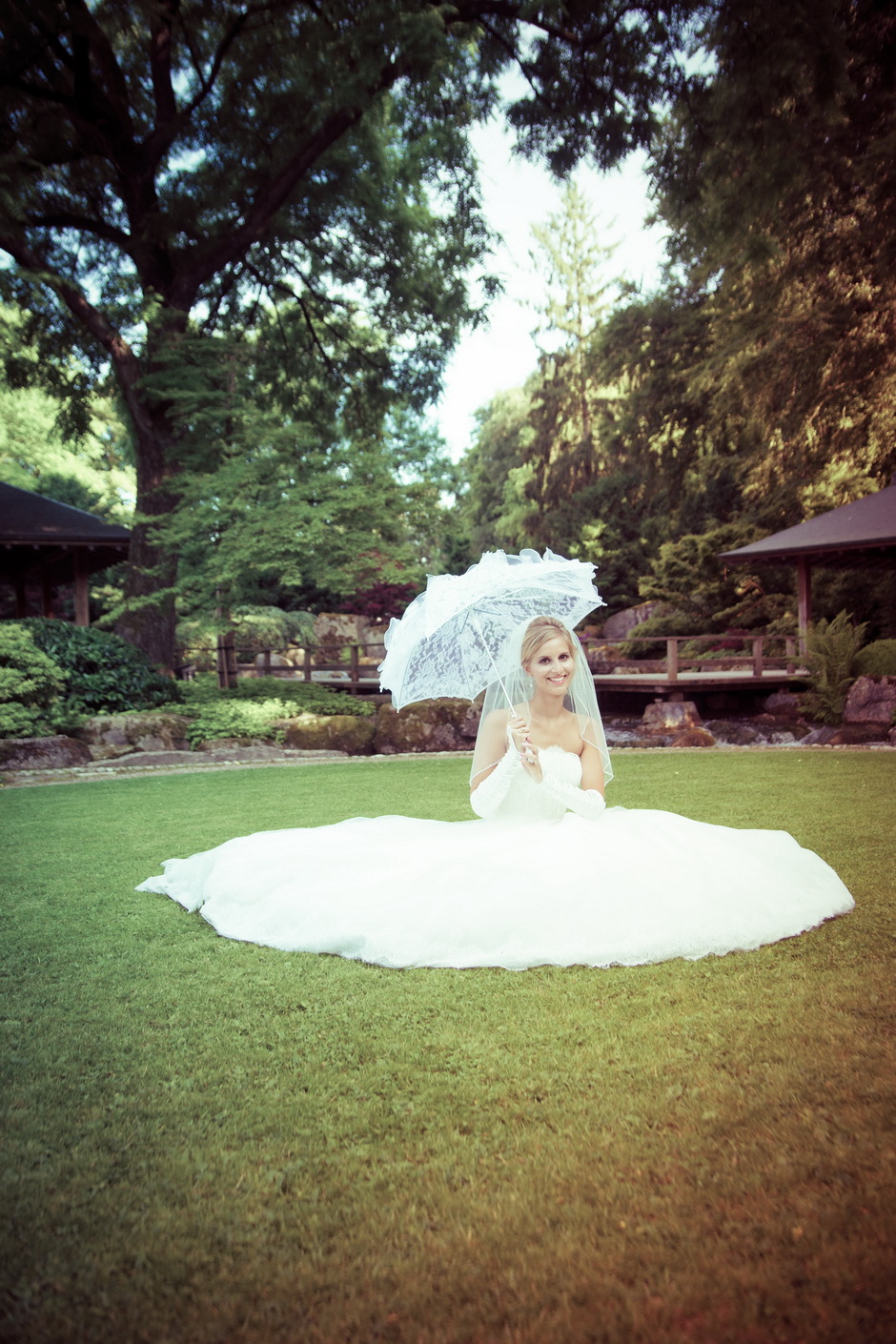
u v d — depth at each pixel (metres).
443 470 13.46
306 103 14.45
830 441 19.41
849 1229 1.47
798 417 18.59
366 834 3.74
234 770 9.41
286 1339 1.29
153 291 13.49
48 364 16.14
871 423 18.80
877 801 5.91
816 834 4.79
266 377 17.84
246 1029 2.43
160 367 14.17
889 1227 1.47
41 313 15.41
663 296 23.39
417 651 3.44
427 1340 1.28
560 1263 1.43
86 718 11.55
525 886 3.07
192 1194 1.65
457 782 8.15
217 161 15.16
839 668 13.71
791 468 20.91
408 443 13.77
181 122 13.73
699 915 3.00
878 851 4.34
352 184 15.91
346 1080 2.10
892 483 17.66
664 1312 1.32
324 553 12.84
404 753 12.19
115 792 7.65
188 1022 2.49
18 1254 1.50
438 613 3.15
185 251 14.90
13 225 12.47
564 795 3.45
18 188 12.05
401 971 2.89
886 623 19.05
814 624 17.36
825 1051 2.14
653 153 14.49
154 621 14.40
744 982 2.65
